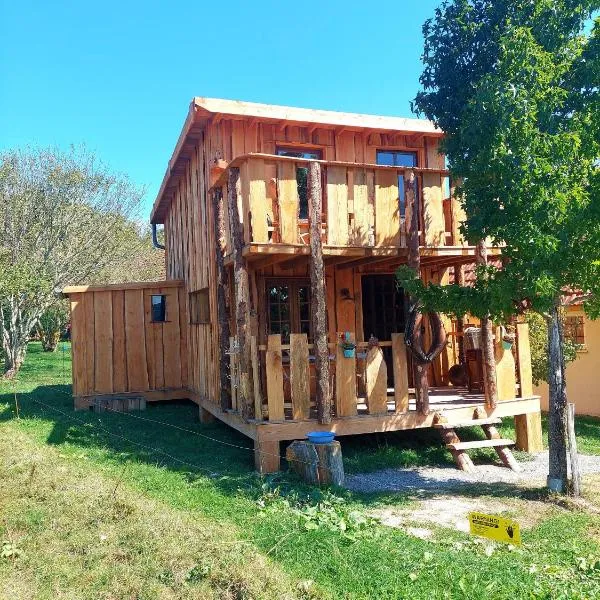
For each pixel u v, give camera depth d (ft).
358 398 31.48
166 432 33.99
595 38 20.72
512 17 21.89
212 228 32.37
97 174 69.51
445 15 23.44
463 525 19.24
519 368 30.22
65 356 89.10
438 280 36.40
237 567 13.98
